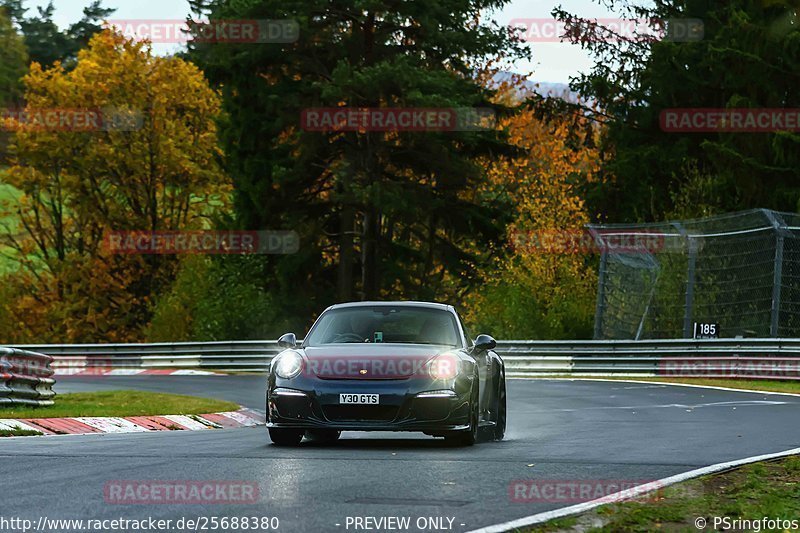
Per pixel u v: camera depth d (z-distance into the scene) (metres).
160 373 136.00
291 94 174.00
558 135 198.75
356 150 177.38
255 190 179.50
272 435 44.66
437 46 178.88
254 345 136.12
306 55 179.75
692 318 131.12
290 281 183.12
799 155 157.88
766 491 31.58
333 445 45.50
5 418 54.50
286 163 178.00
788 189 157.25
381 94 168.00
